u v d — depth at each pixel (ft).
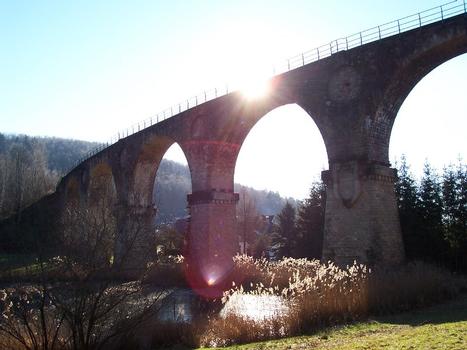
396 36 77.10
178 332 50.21
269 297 73.92
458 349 29.63
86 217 44.14
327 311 51.21
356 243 77.25
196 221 115.14
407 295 57.72
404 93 80.94
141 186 145.28
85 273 40.81
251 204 251.19
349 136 80.79
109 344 43.75
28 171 244.22
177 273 100.99
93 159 173.99
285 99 94.99
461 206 106.01
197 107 118.21
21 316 41.55
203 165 115.24
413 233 104.63
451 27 71.05
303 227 148.15
